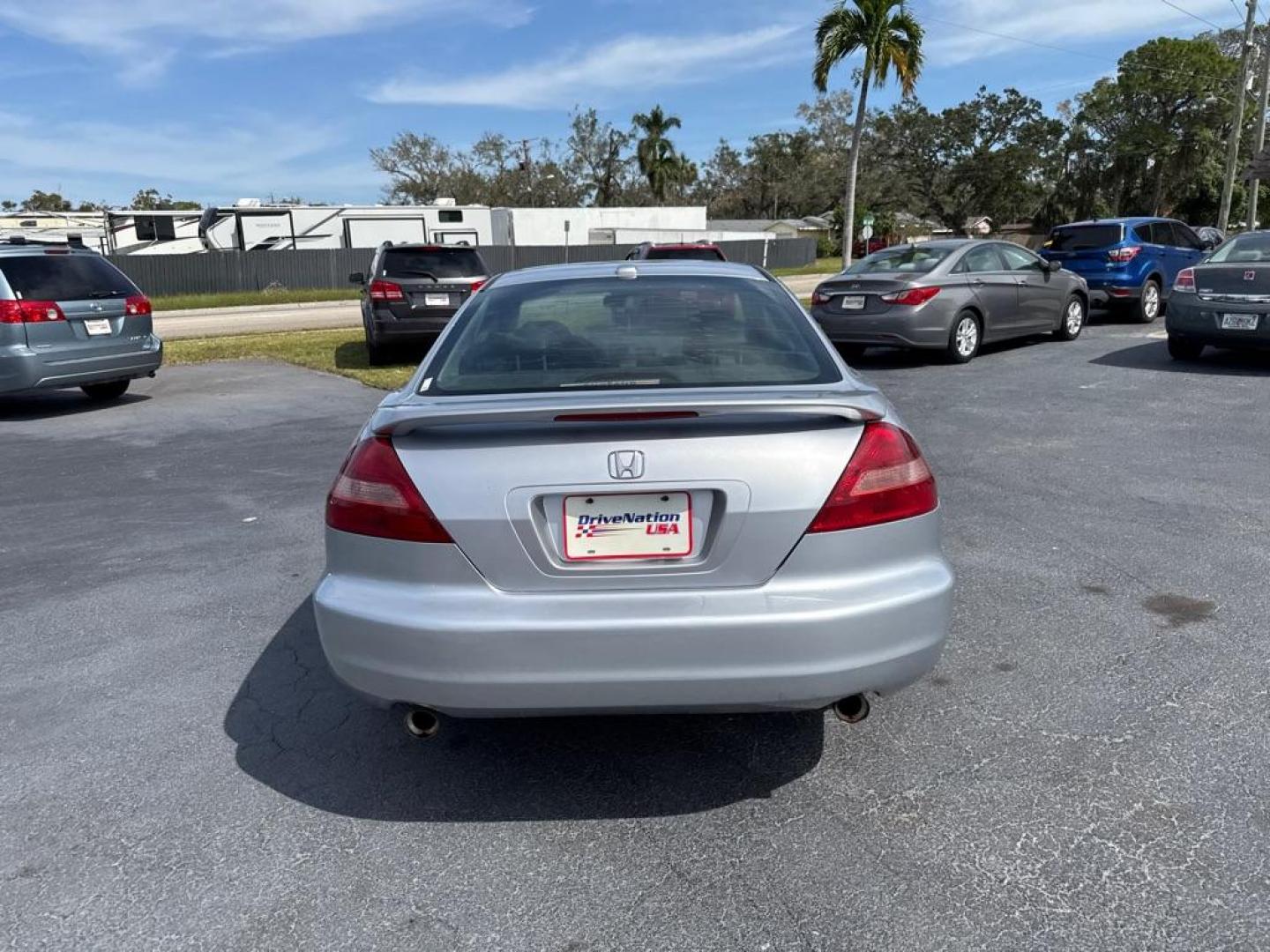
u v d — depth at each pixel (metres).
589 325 3.22
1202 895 2.36
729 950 2.25
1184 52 60.62
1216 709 3.23
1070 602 4.16
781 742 3.16
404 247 12.38
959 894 2.41
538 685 2.51
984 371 10.39
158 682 3.72
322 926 2.37
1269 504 5.42
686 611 2.50
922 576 2.66
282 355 14.24
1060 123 67.81
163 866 2.62
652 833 2.71
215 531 5.67
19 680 3.76
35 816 2.85
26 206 89.00
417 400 2.87
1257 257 9.70
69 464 7.65
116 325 10.02
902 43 25.83
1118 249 14.05
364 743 3.24
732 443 2.53
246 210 33.12
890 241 62.81
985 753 3.03
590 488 2.51
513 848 2.66
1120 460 6.50
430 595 2.56
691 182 80.06
